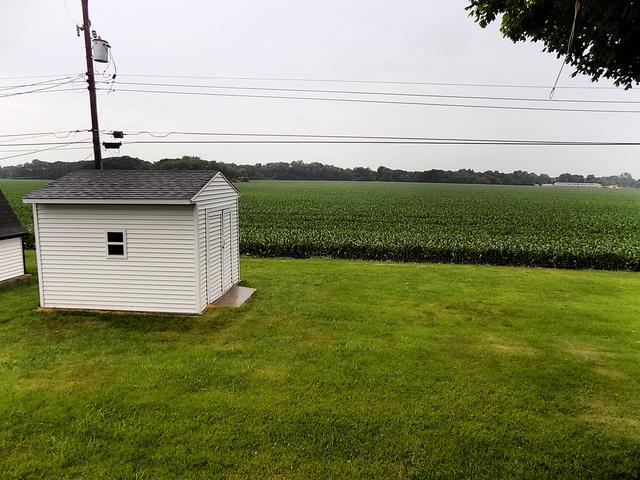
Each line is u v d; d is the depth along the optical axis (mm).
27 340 7340
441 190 76438
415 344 7207
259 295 10320
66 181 9656
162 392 5488
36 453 4289
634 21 3580
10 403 5195
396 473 4086
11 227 11930
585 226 29000
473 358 6691
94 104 12820
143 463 4156
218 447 4391
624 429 4840
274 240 17656
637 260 15125
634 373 6246
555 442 4578
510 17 4367
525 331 8023
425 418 4961
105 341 7301
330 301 9859
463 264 15961
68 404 5188
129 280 8836
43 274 9070
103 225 8781
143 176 9781
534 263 15938
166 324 8172
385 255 16797
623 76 4121
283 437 4570
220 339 7410
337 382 5789
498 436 4656
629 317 8961
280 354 6734
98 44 12461
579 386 5816
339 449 4402
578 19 3887
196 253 8586
